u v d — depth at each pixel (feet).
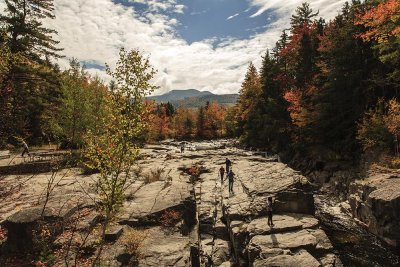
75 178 69.10
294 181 67.31
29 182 63.93
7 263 36.14
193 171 99.50
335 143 105.91
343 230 60.13
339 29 109.81
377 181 62.44
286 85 159.22
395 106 74.69
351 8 104.88
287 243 44.68
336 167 102.94
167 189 63.82
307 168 120.98
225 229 59.00
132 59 32.94
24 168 76.84
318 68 131.85
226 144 239.71
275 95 164.45
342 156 103.04
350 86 102.78
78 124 90.22
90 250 38.93
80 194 53.67
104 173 33.32
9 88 38.75
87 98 94.38
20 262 36.17
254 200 61.87
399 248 50.19
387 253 50.16
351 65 101.24
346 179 92.48
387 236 52.37
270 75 168.86
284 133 148.15
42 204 46.55
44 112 112.37
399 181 59.16
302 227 50.49
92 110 92.38
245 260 47.21
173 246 43.34
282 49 168.45
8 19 101.86
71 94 94.68
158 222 50.70
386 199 52.42
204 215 66.23
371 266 46.06
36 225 38.45
